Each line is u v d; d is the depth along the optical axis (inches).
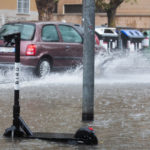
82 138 528.1
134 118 682.2
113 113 725.3
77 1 4286.4
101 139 546.9
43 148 504.4
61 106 795.4
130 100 878.4
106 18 4025.6
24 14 3191.4
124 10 4131.4
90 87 672.4
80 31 1350.9
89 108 668.7
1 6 3100.4
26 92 988.6
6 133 562.3
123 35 2098.9
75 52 1323.8
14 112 565.0
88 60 679.1
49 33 1280.8
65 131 590.9
